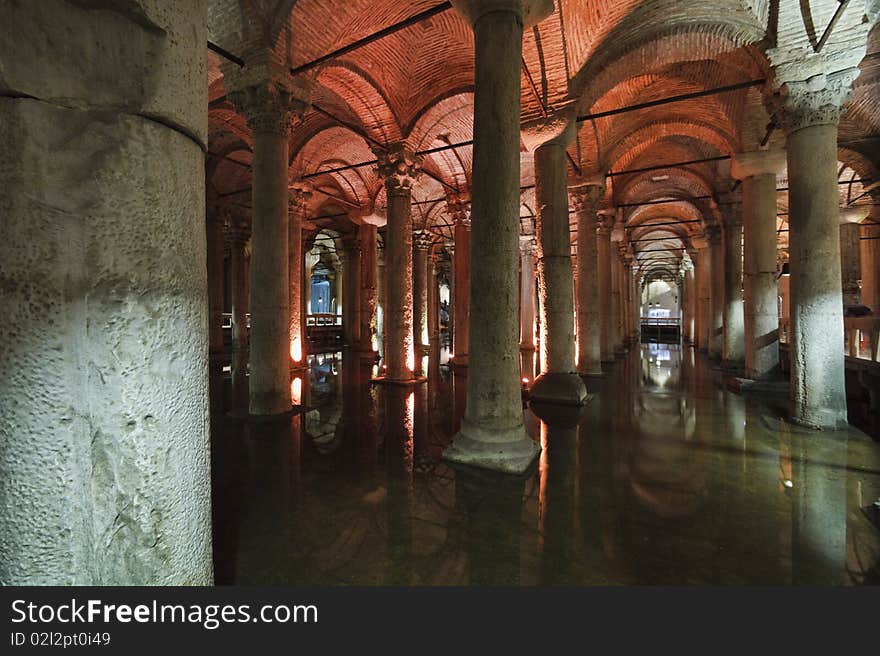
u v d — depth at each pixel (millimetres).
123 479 1449
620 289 20141
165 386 1545
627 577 2957
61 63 1358
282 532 3588
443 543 3414
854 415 8219
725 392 10008
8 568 1348
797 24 6551
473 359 5285
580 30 7730
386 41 9203
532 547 3357
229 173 16500
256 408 7527
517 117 5117
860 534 3551
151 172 1502
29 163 1319
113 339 1419
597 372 12289
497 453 5055
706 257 21953
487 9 5082
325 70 8734
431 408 8594
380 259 25984
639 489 4496
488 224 5082
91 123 1402
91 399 1403
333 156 14789
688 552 3285
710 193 14555
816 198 6547
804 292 6688
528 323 20141
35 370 1334
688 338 29125
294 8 7078
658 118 11742
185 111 1596
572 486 4570
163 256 1533
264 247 7387
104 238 1405
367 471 5031
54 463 1357
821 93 6500
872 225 15359
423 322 21062
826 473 4918
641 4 7586
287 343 7691
